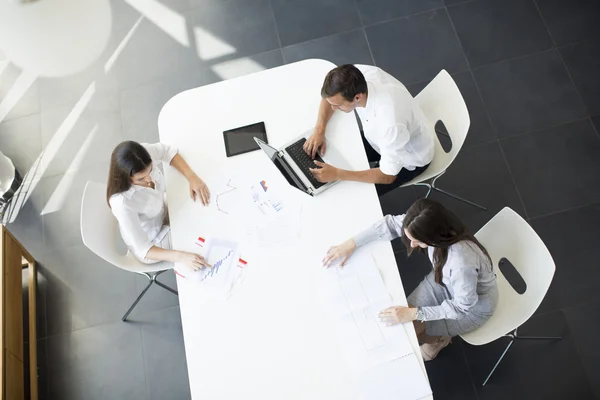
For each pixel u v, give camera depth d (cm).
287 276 205
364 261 205
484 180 305
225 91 248
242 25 358
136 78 351
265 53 349
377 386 184
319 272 205
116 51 360
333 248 206
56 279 304
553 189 298
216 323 201
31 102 350
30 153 336
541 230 290
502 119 318
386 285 200
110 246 239
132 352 285
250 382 191
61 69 358
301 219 215
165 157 231
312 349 192
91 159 332
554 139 310
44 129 342
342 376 187
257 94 245
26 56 363
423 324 223
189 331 201
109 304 296
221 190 226
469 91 328
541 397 255
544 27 337
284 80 247
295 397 187
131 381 280
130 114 341
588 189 296
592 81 321
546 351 262
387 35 346
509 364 261
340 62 343
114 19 369
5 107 350
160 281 298
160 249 221
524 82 325
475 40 339
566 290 274
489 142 314
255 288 204
